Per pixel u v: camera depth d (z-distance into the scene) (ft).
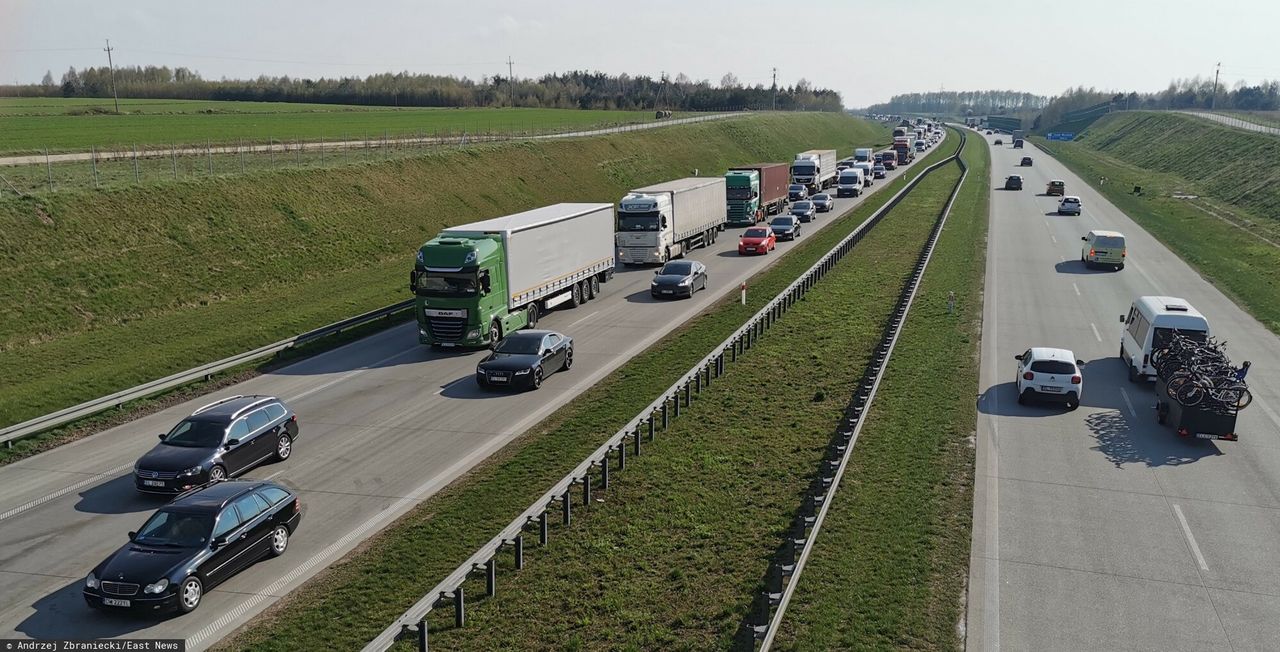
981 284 139.85
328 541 56.49
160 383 86.28
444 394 88.74
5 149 200.13
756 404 82.58
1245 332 110.11
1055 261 161.58
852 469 65.41
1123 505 59.88
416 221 180.65
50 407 82.74
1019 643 43.19
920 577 49.52
